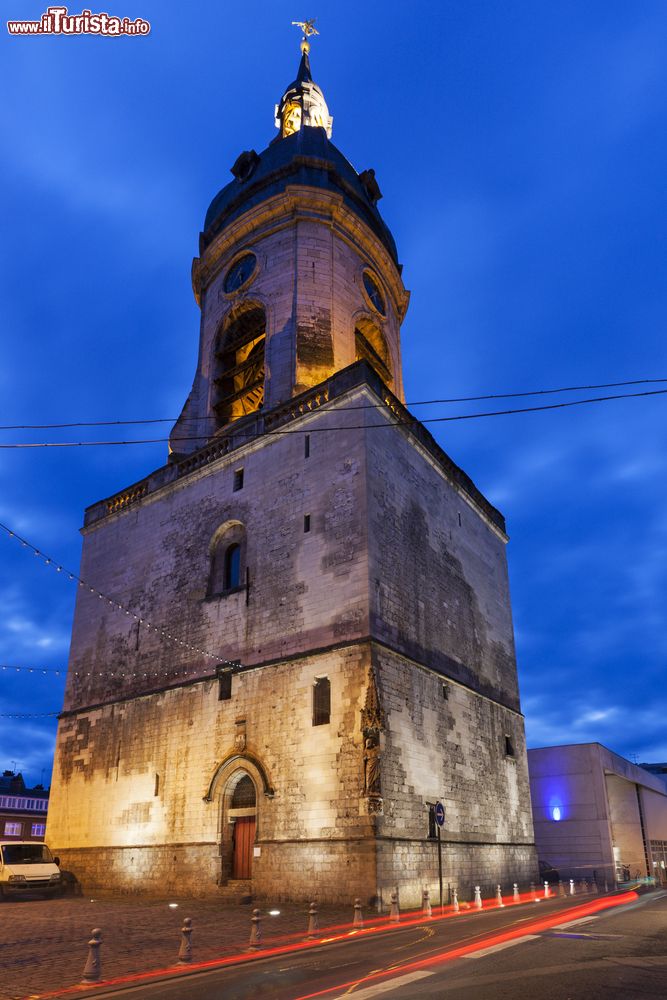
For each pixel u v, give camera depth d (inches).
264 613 1112.2
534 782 1668.3
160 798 1134.4
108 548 1457.9
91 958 445.7
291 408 1240.2
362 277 1583.4
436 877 960.3
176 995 397.1
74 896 1126.4
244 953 543.8
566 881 1491.1
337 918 776.3
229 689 1108.5
